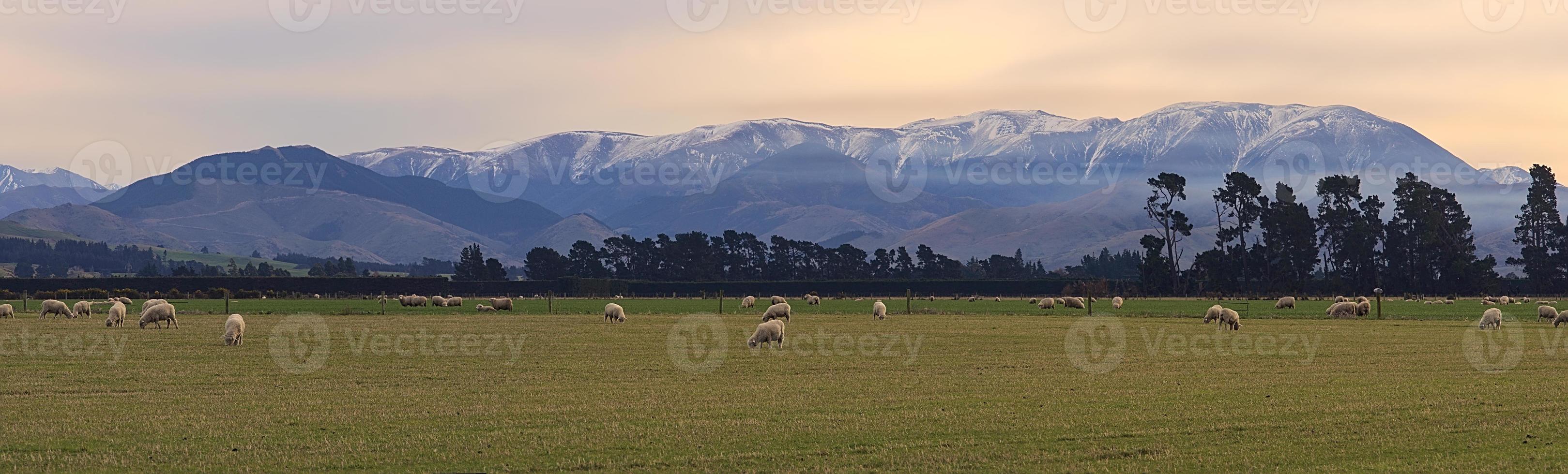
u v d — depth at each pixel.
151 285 142.75
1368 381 32.59
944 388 31.12
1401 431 23.56
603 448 21.86
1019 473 19.91
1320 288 163.00
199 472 19.88
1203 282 163.12
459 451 21.56
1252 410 26.39
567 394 29.75
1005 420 25.06
